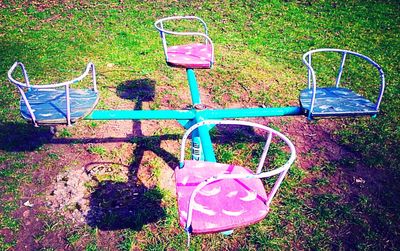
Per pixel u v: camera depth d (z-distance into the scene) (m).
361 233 2.91
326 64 5.53
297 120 4.30
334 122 4.25
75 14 7.27
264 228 2.95
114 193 3.20
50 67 5.22
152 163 3.54
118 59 5.54
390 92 4.77
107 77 5.03
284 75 5.22
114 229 2.88
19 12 7.28
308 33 6.67
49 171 3.42
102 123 4.11
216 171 2.25
